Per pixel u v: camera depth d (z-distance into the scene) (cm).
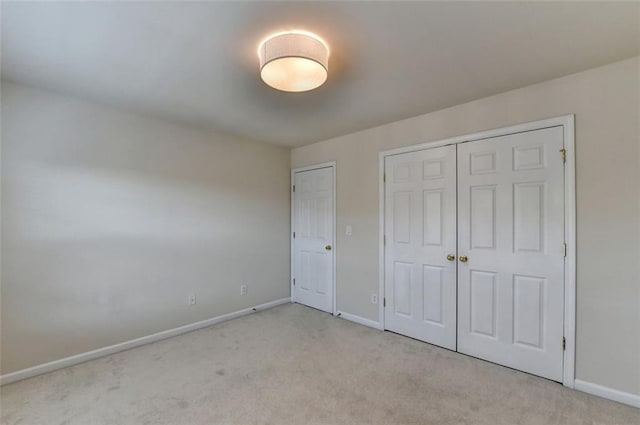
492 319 253
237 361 255
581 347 211
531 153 233
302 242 420
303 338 304
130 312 281
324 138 381
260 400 201
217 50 183
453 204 275
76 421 180
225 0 139
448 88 237
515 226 241
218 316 349
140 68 204
